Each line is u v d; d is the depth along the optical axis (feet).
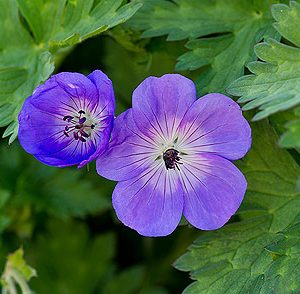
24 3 1.34
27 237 1.63
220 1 1.32
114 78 1.47
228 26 1.30
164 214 1.16
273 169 1.25
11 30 1.36
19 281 1.43
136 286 1.66
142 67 1.40
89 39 1.55
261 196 1.24
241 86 1.16
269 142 1.24
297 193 1.24
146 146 1.16
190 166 1.16
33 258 1.63
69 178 1.59
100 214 1.65
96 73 1.14
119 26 1.34
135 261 1.68
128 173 1.16
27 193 1.59
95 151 1.12
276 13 1.18
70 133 1.18
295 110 1.11
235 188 1.14
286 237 1.19
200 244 1.23
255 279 1.20
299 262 1.18
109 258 1.65
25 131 1.17
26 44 1.36
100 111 1.16
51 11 1.34
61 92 1.16
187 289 1.22
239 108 1.12
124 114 1.13
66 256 1.64
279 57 1.17
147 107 1.13
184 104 1.13
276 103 1.08
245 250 1.22
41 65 1.29
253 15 1.31
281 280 1.17
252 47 1.27
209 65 1.27
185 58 1.28
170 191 1.17
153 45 1.38
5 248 1.60
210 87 1.25
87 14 1.29
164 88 1.13
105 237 1.65
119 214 1.16
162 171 1.17
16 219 1.62
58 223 1.64
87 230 1.64
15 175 1.61
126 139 1.14
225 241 1.23
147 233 1.16
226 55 1.28
